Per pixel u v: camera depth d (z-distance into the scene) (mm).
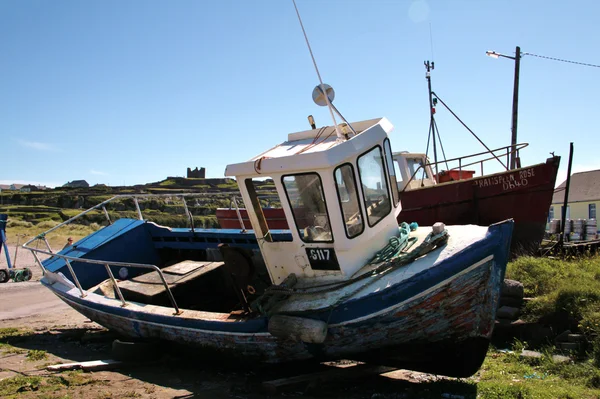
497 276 5156
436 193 12648
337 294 5484
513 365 6457
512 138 16844
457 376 5727
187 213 9805
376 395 5469
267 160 5773
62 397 5359
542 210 11195
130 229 10016
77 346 8109
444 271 5012
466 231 5582
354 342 5461
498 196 11742
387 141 6359
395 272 5332
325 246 5707
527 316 7410
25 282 16188
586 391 5285
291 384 5730
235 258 6074
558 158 10891
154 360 6961
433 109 17172
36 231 34156
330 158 5340
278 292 5824
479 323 5258
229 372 6625
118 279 9484
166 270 8664
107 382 6016
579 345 6574
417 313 5141
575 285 7363
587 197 33969
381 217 6066
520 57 16797
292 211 5848
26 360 7105
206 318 6406
